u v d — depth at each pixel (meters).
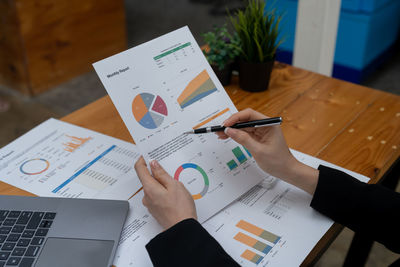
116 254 0.65
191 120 0.79
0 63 2.58
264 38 1.03
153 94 0.76
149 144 0.74
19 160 0.85
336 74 2.64
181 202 0.66
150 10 3.82
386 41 2.72
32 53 2.47
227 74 1.11
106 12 2.80
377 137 0.93
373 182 0.81
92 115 1.01
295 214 0.73
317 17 1.39
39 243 0.65
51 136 0.93
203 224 0.71
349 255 1.18
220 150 0.80
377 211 0.69
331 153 0.88
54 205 0.72
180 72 0.80
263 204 0.75
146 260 0.64
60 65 2.67
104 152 0.88
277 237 0.68
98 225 0.69
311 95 1.10
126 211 0.72
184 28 0.83
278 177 0.77
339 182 0.72
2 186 0.78
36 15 2.38
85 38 2.75
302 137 0.93
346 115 1.01
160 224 0.68
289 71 1.22
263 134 0.78
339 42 2.51
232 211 0.74
